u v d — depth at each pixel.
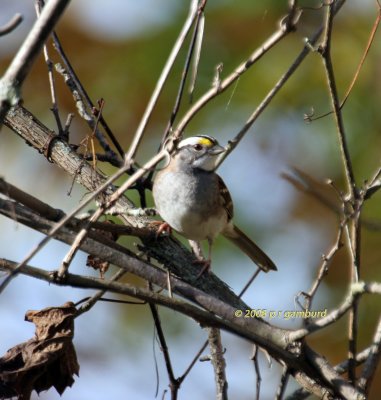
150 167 6.49
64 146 8.77
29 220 6.80
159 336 7.89
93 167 8.39
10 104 5.68
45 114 11.61
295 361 6.94
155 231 8.32
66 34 11.88
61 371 7.11
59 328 7.11
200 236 9.75
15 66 5.65
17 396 6.95
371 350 6.85
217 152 9.66
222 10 11.73
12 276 5.86
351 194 6.76
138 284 11.20
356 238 6.72
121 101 11.62
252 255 10.68
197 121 11.41
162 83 6.67
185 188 9.48
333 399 7.01
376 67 11.53
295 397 7.38
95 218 6.62
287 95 11.51
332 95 6.63
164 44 11.59
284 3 11.61
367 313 11.01
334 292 11.55
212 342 7.71
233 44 11.62
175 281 7.16
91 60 11.88
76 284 6.68
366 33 11.69
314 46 6.94
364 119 11.40
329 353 11.40
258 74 11.43
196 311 6.81
